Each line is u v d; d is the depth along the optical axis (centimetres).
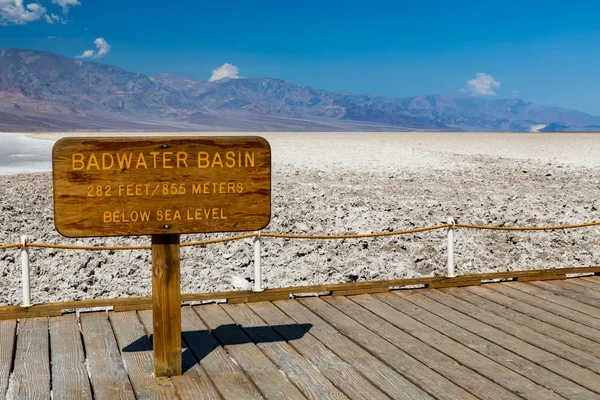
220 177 527
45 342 597
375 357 569
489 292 798
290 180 2519
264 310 718
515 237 1466
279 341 612
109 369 539
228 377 524
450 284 823
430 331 640
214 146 523
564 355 568
